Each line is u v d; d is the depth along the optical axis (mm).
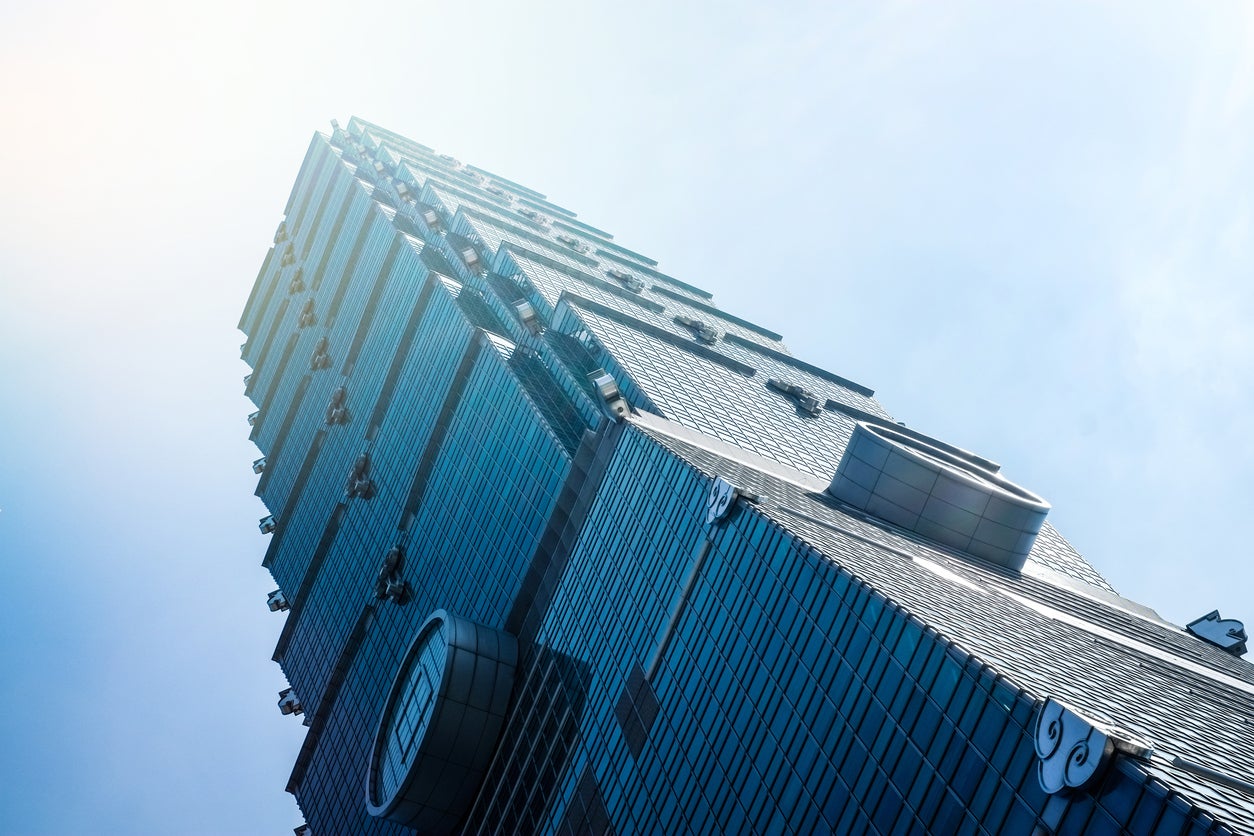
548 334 113375
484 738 76000
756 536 55156
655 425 82375
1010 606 59406
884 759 38750
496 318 123688
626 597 66750
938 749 36406
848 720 41812
